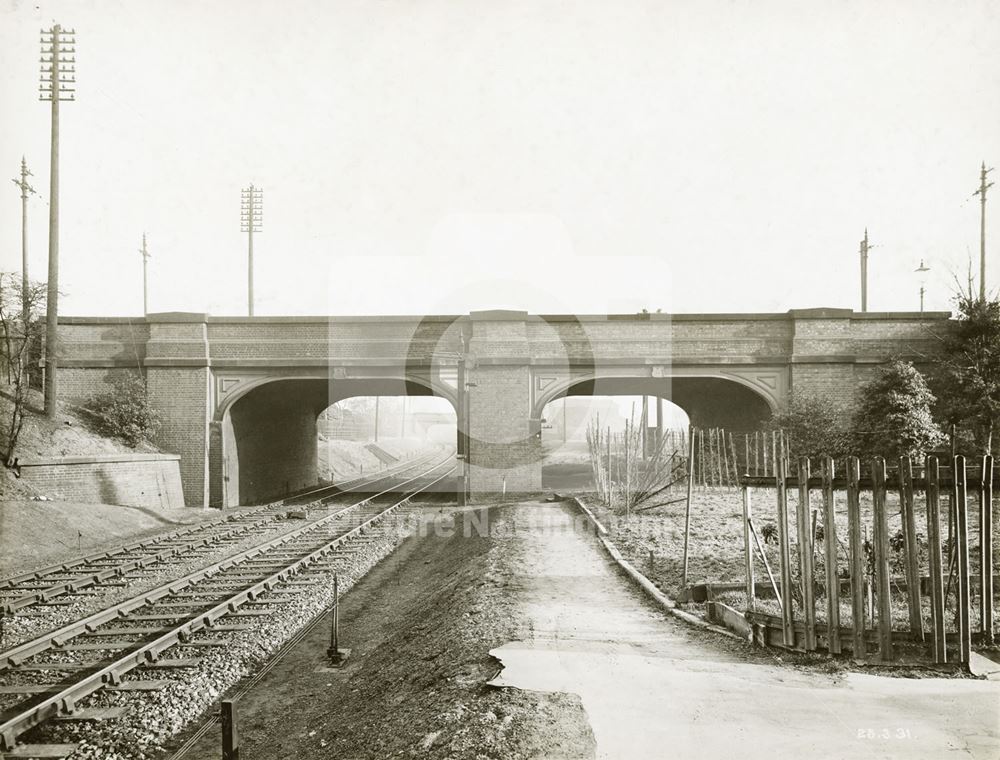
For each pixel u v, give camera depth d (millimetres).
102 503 22484
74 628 10656
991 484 7477
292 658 10352
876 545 7535
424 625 10586
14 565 15656
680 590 10898
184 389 27125
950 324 24844
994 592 9750
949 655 7312
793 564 12516
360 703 8188
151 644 9805
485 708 6293
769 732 5637
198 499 26875
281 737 7766
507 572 12406
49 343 24156
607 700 6395
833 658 7637
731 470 26688
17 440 21391
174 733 7855
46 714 7855
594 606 10250
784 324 27047
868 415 22766
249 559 16344
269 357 27297
